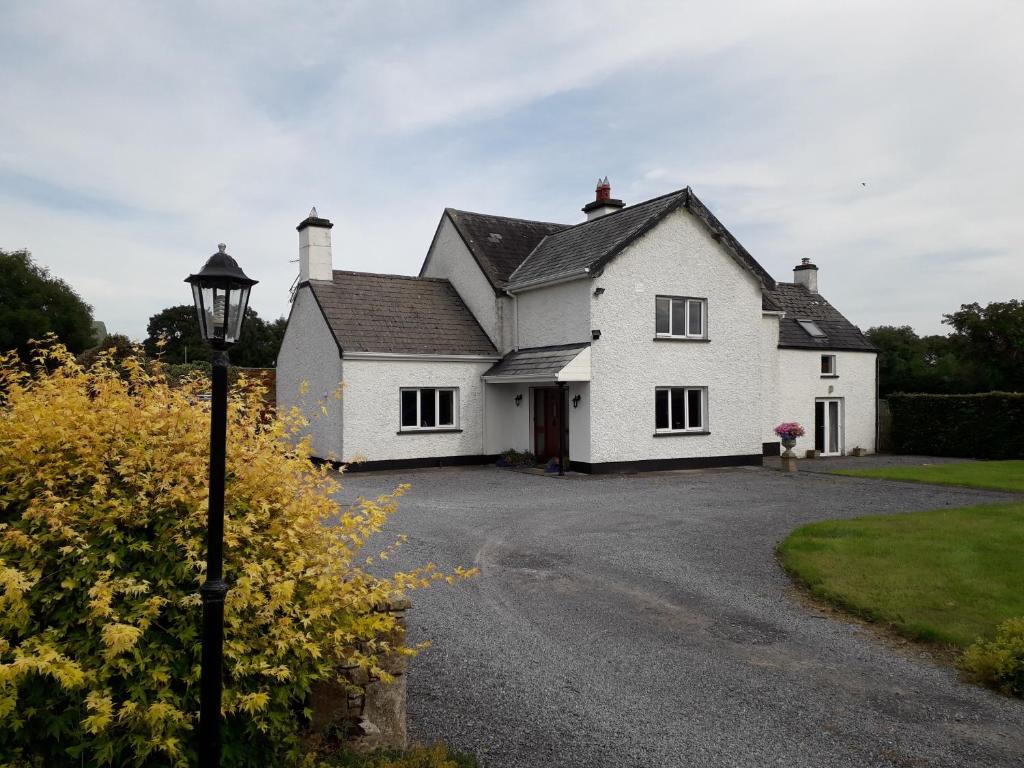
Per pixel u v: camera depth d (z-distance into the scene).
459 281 22.98
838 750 4.78
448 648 6.46
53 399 4.34
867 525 11.36
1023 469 19.62
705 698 5.55
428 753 4.34
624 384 18.72
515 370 19.38
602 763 4.55
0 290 37.88
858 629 7.16
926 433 26.30
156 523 4.04
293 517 4.41
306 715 4.10
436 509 13.27
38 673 3.42
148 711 3.38
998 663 5.82
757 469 19.92
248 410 4.91
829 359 25.78
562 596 8.09
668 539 10.86
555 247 21.77
